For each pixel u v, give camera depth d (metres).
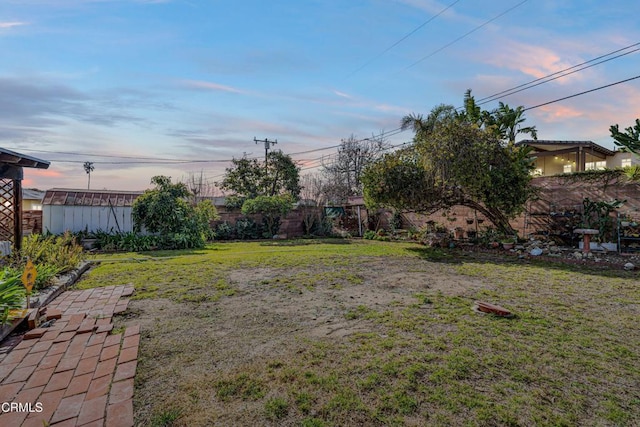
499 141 9.92
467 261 8.07
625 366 2.74
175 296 4.89
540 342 3.20
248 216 15.92
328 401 2.24
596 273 6.46
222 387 2.42
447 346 3.09
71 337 3.34
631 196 8.62
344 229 16.97
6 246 6.28
